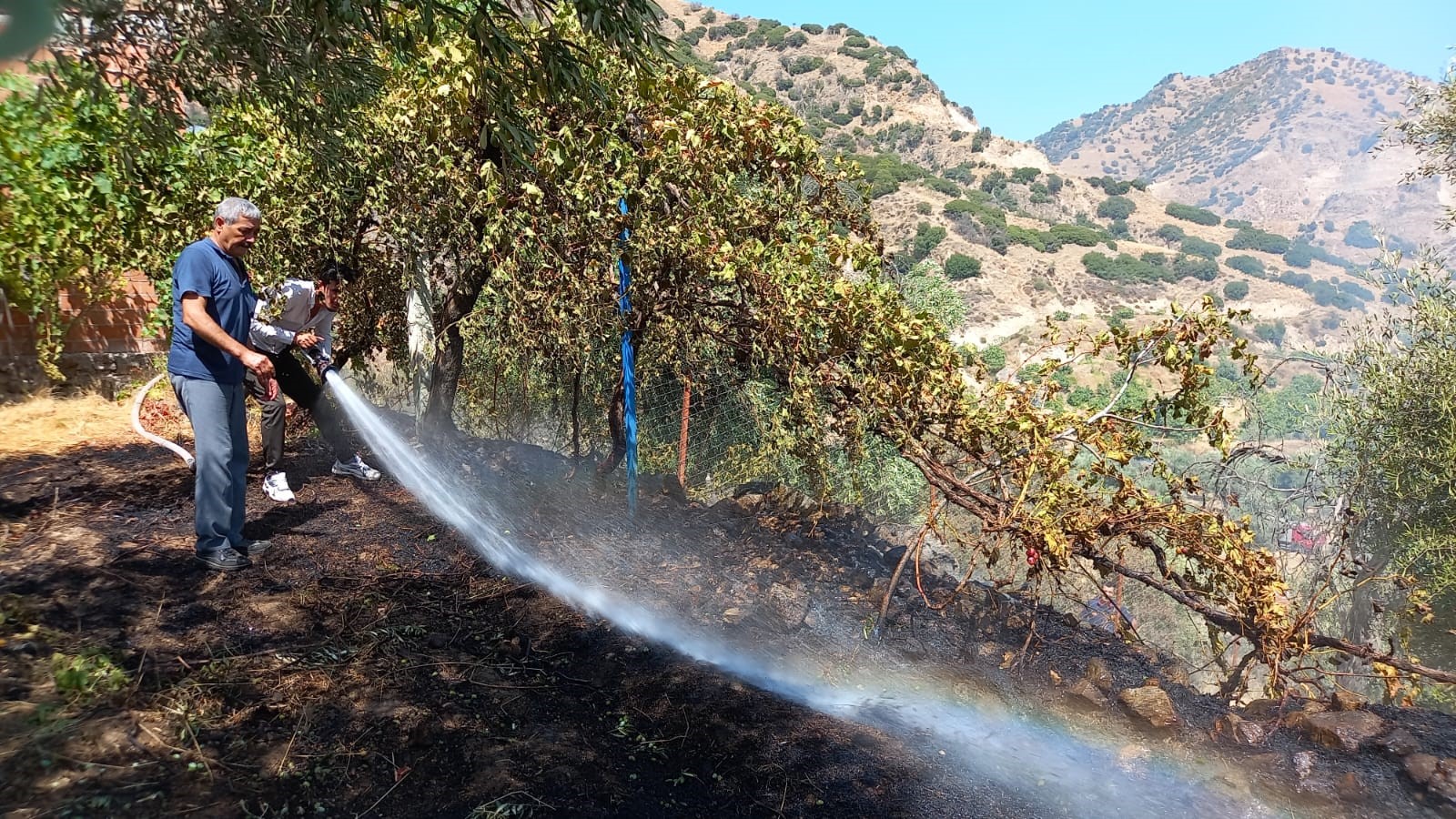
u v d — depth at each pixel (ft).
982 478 15.72
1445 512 27.30
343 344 22.76
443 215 17.42
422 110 16.85
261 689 10.07
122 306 27.30
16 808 7.41
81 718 8.71
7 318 25.14
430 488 18.60
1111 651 15.40
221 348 12.53
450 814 8.45
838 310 14.88
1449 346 27.84
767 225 17.07
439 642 12.12
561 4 13.67
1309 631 14.05
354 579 13.87
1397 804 10.53
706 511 20.29
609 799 9.09
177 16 13.84
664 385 22.47
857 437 16.46
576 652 12.54
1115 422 15.10
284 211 19.36
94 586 12.11
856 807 9.68
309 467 19.29
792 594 16.05
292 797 8.36
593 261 16.71
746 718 11.21
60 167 21.76
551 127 17.54
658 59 15.49
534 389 22.48
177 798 8.01
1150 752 11.53
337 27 13.10
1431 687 23.40
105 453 20.31
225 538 13.42
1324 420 29.68
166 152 19.54
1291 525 29.12
